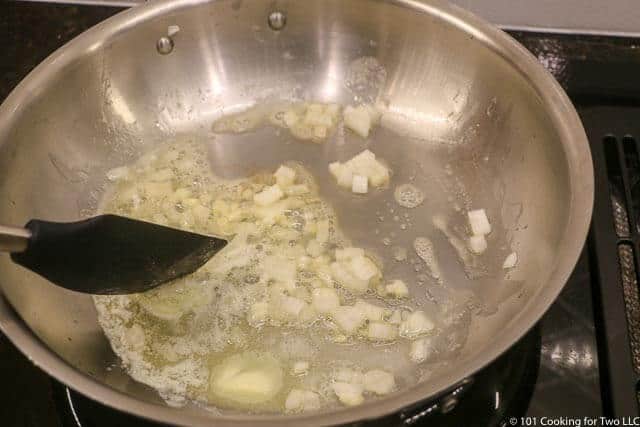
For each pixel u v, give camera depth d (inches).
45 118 18.5
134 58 19.8
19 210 17.4
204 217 19.4
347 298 18.2
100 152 19.8
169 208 19.5
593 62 20.9
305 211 19.6
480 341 17.2
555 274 15.2
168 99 20.7
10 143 17.4
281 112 21.2
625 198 18.6
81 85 19.1
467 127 20.0
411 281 18.4
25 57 21.4
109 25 19.1
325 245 19.0
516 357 16.6
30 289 16.5
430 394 13.7
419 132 20.6
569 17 21.5
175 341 17.4
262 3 19.8
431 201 19.7
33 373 16.4
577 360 16.5
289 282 18.4
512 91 18.8
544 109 17.9
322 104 21.2
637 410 15.6
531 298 15.5
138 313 17.8
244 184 20.0
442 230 19.2
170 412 13.6
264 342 17.5
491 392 16.1
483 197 19.5
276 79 21.2
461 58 19.5
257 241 19.1
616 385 15.9
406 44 20.1
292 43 20.7
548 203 17.7
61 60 18.6
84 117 19.4
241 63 20.9
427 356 17.3
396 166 20.3
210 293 18.2
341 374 17.0
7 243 14.6
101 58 19.2
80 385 13.8
